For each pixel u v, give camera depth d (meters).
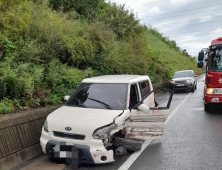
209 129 6.32
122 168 3.93
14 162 4.03
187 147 4.95
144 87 6.00
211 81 8.05
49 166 4.12
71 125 3.89
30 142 4.53
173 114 8.70
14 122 4.21
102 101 4.81
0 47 6.57
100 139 3.78
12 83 5.66
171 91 5.04
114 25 15.71
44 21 7.99
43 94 6.43
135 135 4.66
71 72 8.02
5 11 6.95
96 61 10.43
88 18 13.04
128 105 4.75
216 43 8.10
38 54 7.36
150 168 3.93
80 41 9.02
